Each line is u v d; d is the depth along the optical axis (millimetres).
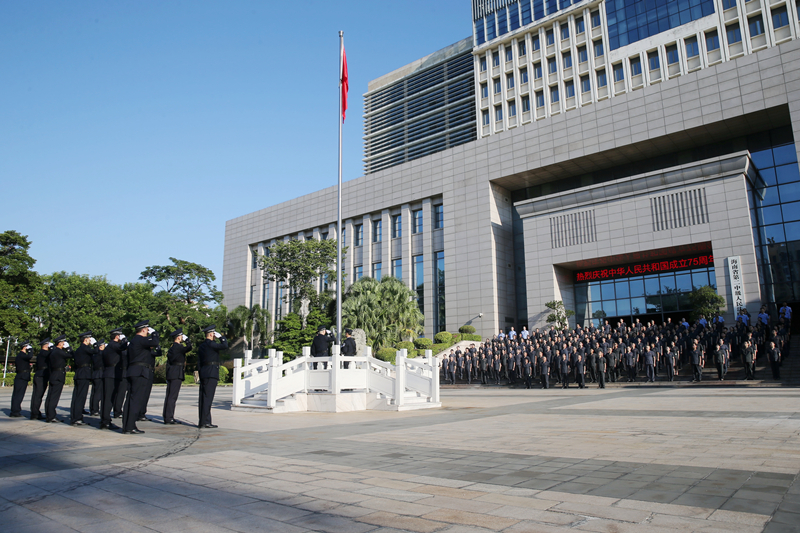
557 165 38188
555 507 3785
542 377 23359
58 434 8984
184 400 19469
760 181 31891
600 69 46188
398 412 12828
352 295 35062
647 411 11094
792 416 9422
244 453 6602
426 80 95000
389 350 30625
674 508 3713
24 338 39781
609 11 46062
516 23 52906
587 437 7418
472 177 42094
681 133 32969
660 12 42844
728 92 31141
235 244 61062
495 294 39625
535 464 5500
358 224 50406
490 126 53062
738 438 7004
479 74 55312
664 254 32844
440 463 5660
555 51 49312
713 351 23453
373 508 3863
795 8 36688
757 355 22922
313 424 10164
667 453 5984
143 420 11336
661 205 31625
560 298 36125
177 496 4371
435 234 44438
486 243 40375
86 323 46344
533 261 36719
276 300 55188
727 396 14695
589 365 23000
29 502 4238
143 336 9352
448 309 41531
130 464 5922
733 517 3467
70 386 37562
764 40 37812
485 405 14461
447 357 30062
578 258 34594
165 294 44406
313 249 42281
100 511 3953
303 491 4457
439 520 3504
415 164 46062
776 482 4473
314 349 15055
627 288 35562
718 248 29203
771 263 30469
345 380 13703
